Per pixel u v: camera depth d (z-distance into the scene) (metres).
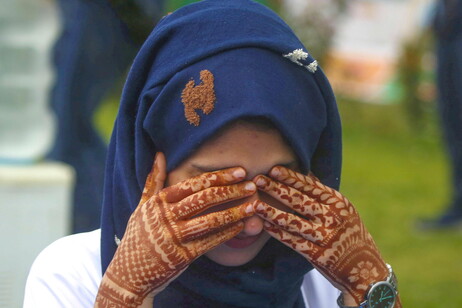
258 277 6.05
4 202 11.11
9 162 11.99
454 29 20.03
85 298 6.22
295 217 5.76
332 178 6.37
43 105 12.14
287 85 5.78
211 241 5.66
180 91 5.79
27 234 11.20
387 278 5.98
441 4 20.38
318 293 6.68
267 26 5.91
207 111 5.68
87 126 12.34
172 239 5.61
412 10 30.31
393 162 26.28
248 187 5.65
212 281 6.05
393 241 18.70
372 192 22.56
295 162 5.96
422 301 15.22
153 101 5.91
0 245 11.13
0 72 12.00
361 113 30.55
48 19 12.06
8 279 11.17
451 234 19.33
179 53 5.88
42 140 12.17
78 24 11.98
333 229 5.84
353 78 30.75
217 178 5.64
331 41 28.23
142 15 12.02
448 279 16.39
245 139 5.64
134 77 6.05
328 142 6.26
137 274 5.65
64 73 12.12
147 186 5.96
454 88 20.34
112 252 6.18
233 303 6.11
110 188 6.29
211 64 5.75
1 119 12.06
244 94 5.63
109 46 12.17
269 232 5.80
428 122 29.84
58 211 11.27
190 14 6.03
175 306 6.15
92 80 12.29
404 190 22.91
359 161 26.02
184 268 5.68
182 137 5.79
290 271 6.10
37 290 6.25
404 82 29.88
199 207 5.62
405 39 30.05
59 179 11.24
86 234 6.57
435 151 28.11
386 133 29.94
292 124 5.75
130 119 6.13
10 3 11.91
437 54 20.67
